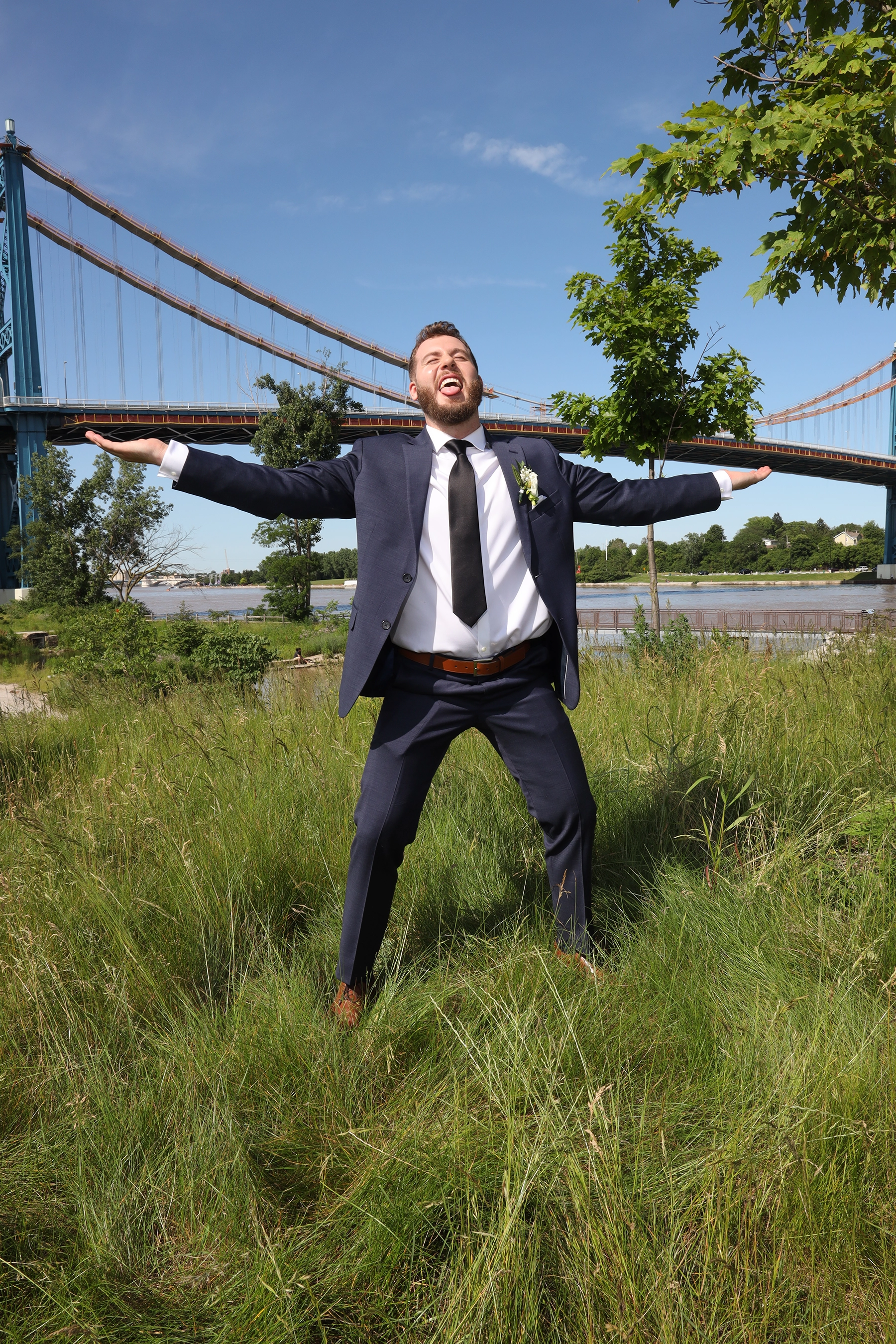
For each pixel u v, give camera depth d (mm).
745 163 2723
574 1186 1162
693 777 2848
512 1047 1476
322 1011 1795
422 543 1960
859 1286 1105
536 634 2025
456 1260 1150
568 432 60781
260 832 2668
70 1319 1097
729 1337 1037
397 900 2324
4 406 62656
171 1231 1301
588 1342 1014
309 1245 1221
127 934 1995
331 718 4863
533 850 2533
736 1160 1256
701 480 2146
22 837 2848
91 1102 1530
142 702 6930
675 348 8984
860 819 2449
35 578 41219
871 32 2924
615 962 1994
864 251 2932
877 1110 1346
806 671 5422
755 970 1841
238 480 1821
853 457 79312
